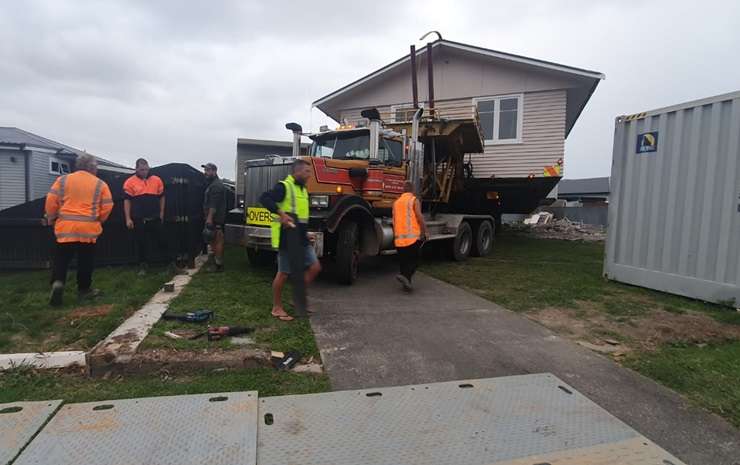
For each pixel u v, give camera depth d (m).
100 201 5.24
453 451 2.49
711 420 2.99
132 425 2.64
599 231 20.88
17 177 18.48
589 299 6.24
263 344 4.05
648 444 2.61
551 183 13.92
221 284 6.45
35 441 2.45
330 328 4.74
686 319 5.23
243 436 2.56
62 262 5.02
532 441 2.61
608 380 3.60
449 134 9.66
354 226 7.11
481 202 15.03
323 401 3.06
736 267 5.55
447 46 14.32
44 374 3.41
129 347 3.66
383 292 6.65
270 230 7.00
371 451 2.47
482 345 4.36
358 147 7.98
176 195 7.85
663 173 6.44
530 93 13.83
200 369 3.55
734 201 5.55
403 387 3.31
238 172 8.89
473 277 7.96
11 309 4.84
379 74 15.45
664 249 6.43
